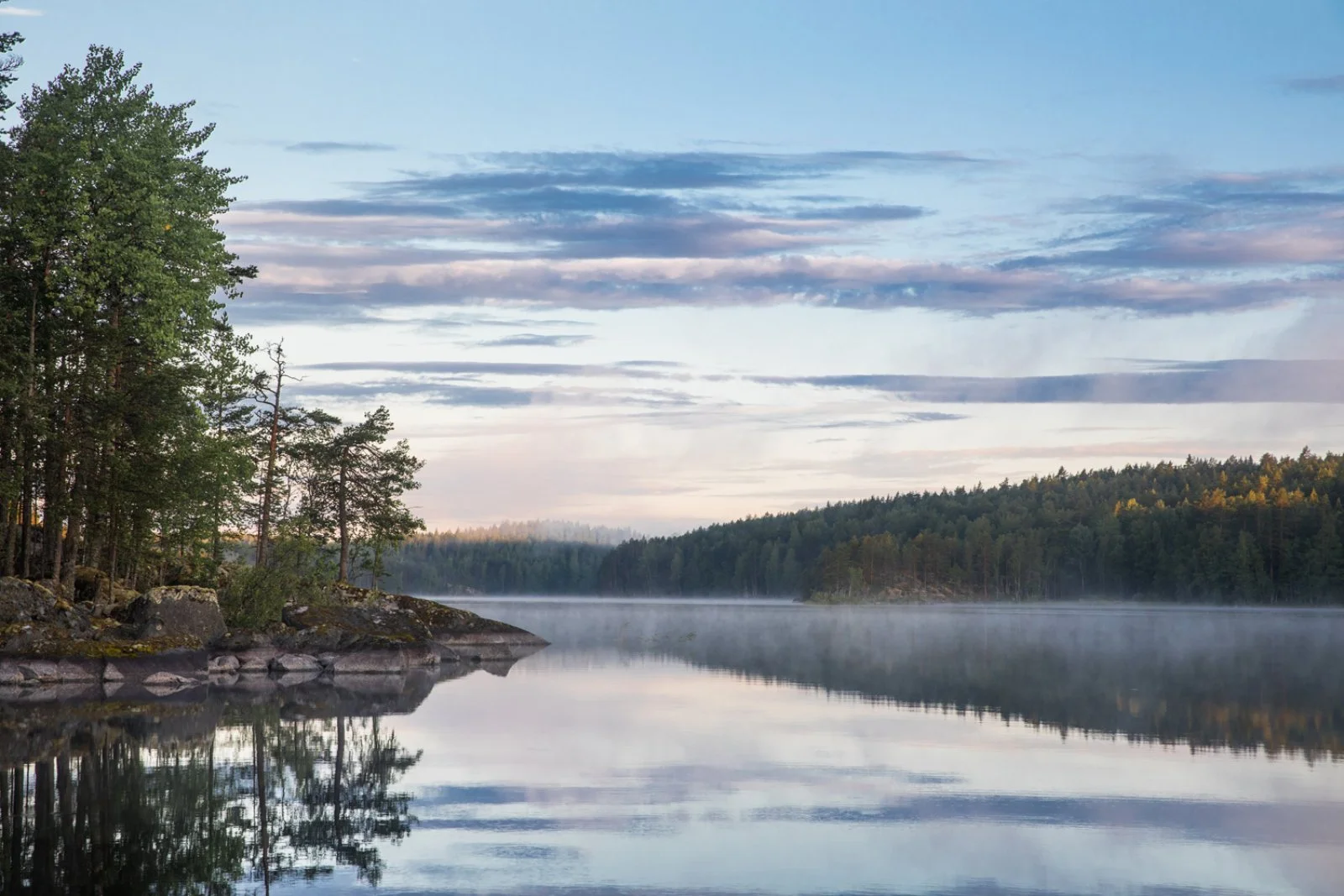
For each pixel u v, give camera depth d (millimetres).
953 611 143625
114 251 40562
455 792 18844
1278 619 115062
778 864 14469
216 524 47000
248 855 14836
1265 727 26344
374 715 29125
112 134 42562
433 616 59312
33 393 39969
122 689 37000
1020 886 13586
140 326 41719
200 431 45062
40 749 23297
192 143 45625
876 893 13328
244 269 49312
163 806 17719
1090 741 24141
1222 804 17828
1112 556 194250
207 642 43438
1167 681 38375
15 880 13609
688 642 64812
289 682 40656
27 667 36719
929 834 15992
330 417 66188
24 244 41281
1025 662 47969
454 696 34375
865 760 21859
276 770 20906
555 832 16078
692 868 14273
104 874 13875
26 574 41969
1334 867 14414
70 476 43219
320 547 66438
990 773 20500
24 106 42969
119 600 45469
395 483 69250
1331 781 19750
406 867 14289
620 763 21547
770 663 47531
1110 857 14812
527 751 23047
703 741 24219
